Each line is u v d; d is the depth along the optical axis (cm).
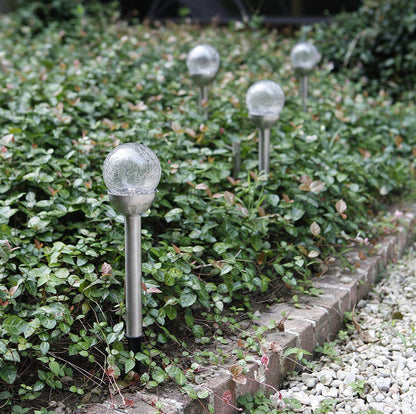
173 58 683
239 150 410
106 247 310
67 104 489
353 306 353
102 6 976
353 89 691
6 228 300
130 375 252
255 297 336
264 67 719
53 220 329
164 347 284
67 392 253
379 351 311
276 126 486
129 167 232
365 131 553
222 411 253
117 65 649
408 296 370
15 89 526
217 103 528
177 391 249
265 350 272
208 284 299
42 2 961
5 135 420
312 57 548
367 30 780
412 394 273
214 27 927
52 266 281
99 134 436
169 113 477
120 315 276
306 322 305
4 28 910
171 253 299
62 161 375
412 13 766
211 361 269
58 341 277
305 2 991
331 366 299
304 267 365
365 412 258
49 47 745
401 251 437
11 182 356
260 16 977
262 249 348
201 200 349
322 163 425
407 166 527
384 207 462
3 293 261
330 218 378
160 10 1096
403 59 786
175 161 401
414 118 618
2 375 237
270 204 367
